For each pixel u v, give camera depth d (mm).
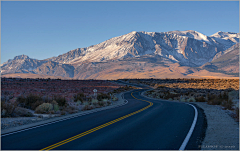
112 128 10922
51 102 19750
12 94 30297
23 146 7891
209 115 14977
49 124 12148
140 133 9797
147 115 15312
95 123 12328
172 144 8055
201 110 18016
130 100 33062
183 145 7910
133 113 16391
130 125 11664
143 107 20828
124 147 7727
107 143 8219
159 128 10836
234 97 28375
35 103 18812
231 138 8797
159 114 15781
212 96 29453
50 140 8680
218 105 22328
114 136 9281
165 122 12477
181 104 24109
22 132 10117
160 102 27734
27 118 14250
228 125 11359
